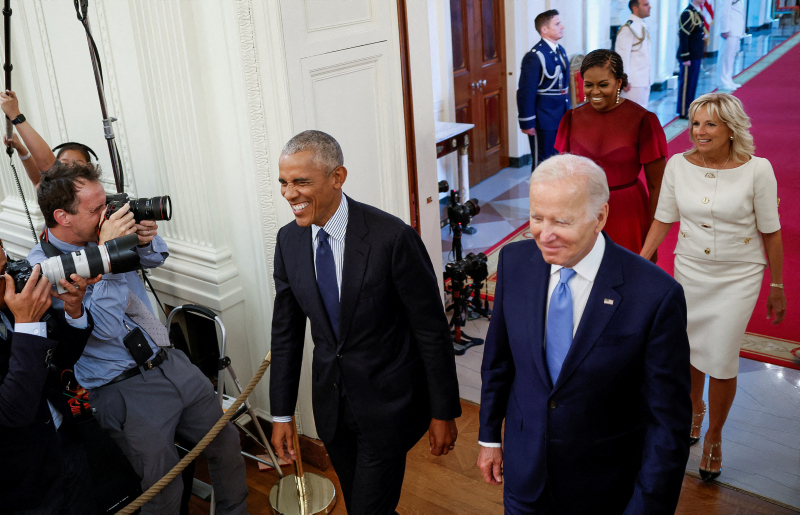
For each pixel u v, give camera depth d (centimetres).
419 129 344
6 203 422
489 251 555
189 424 262
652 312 163
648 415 170
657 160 317
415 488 299
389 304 211
